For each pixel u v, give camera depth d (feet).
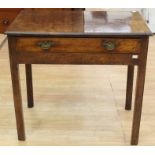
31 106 7.73
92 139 6.64
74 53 5.67
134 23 6.11
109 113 7.54
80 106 7.82
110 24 6.02
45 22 6.15
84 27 5.81
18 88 6.05
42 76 9.40
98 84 8.95
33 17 6.53
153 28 12.62
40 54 5.69
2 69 9.80
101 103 7.97
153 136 6.75
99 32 5.49
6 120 7.24
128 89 7.43
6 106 7.78
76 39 5.55
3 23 10.70
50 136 6.73
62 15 6.72
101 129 6.95
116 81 9.13
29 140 6.61
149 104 7.89
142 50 5.60
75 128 6.98
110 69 9.93
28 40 5.57
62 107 7.78
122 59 5.70
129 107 7.61
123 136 6.74
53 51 5.66
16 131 6.87
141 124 7.11
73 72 9.70
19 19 6.36
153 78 9.26
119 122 7.20
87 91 8.55
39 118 7.32
